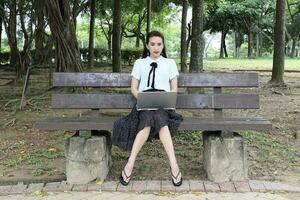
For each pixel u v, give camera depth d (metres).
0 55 29.05
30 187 5.11
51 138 7.32
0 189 5.07
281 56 14.61
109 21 40.06
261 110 9.88
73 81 5.51
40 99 10.68
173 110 5.21
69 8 10.91
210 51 80.25
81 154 5.18
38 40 12.84
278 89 14.05
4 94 12.09
